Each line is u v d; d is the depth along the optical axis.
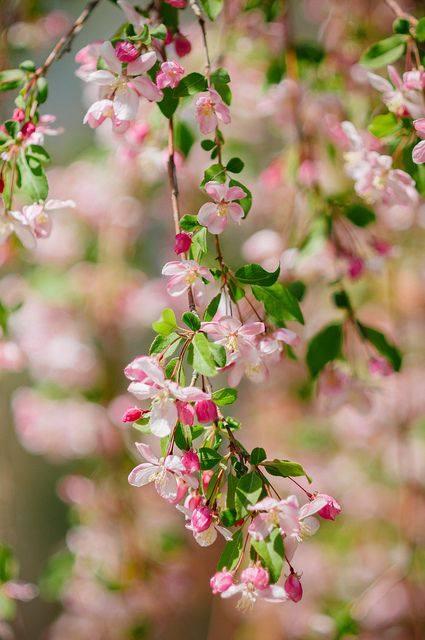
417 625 1.81
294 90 1.60
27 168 1.35
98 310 1.99
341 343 1.50
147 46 1.31
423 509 1.98
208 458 1.25
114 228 2.03
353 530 2.18
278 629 2.24
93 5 1.39
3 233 1.36
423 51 1.42
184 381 1.25
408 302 2.01
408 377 1.96
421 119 1.34
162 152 1.50
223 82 1.34
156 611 2.03
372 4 1.70
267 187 1.71
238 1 1.61
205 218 1.29
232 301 1.32
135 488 2.08
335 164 1.65
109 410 1.96
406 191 1.39
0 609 1.54
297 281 1.51
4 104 1.58
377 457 2.15
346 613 1.69
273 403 2.28
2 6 1.60
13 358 1.60
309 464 2.24
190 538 2.23
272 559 1.24
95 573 1.94
